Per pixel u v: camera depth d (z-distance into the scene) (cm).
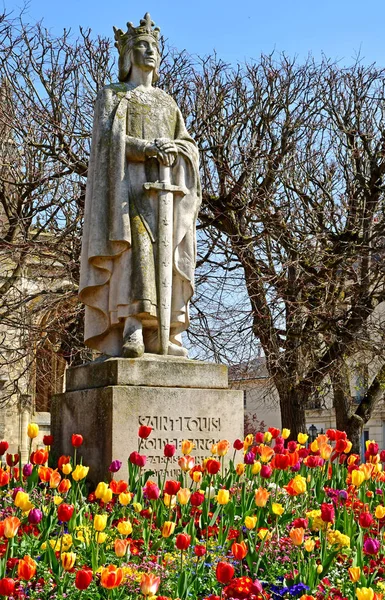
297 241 2334
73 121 2417
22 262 2373
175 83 2502
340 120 2564
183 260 1052
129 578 611
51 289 2509
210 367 1006
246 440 1005
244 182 2352
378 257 2406
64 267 2359
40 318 2709
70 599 593
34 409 3725
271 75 2488
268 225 2312
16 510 796
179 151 1056
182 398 975
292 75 2522
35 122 2392
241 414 1007
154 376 974
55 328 2355
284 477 975
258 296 2297
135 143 1033
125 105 1055
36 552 683
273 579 661
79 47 2469
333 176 2548
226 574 544
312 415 4562
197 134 2434
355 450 2556
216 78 2498
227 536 743
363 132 2500
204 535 778
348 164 2542
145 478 884
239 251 2273
